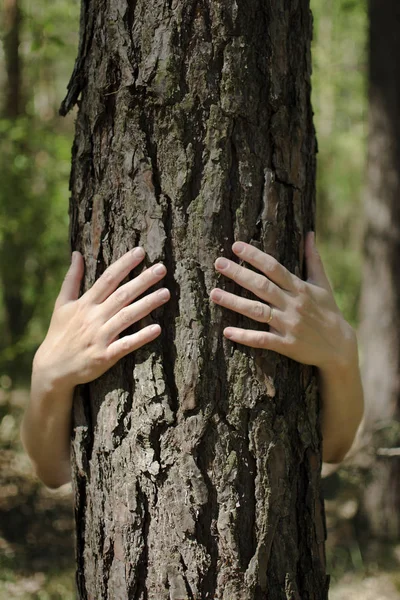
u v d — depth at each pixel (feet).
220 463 4.63
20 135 19.69
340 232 36.60
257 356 4.72
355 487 17.15
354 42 35.32
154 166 4.68
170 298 4.67
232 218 4.70
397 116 17.33
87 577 4.97
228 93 4.65
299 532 4.94
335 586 14.96
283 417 4.83
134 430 4.67
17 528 15.23
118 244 4.80
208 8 4.65
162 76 4.60
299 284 4.81
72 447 5.09
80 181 5.03
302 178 5.06
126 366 4.75
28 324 24.31
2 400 20.56
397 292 17.39
